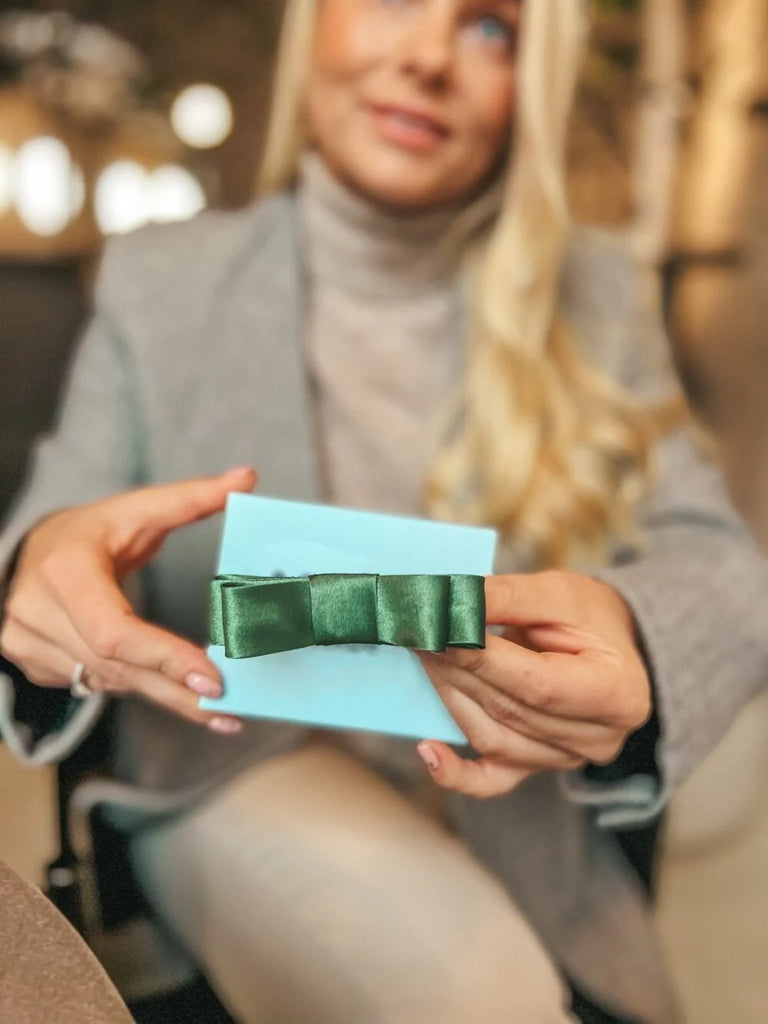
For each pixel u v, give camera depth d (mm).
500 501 671
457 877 554
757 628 566
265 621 423
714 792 951
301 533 463
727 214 1368
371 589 426
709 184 1387
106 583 486
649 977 621
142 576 641
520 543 677
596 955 622
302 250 700
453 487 675
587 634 493
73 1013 347
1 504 963
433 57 629
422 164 657
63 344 1157
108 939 584
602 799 542
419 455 685
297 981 523
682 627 541
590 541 681
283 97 728
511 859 617
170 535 636
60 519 542
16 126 1516
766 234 1327
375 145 654
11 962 364
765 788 953
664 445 705
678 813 929
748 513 1335
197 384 646
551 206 683
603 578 549
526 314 689
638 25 1407
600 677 470
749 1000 748
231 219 707
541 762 491
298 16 714
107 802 579
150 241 687
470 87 650
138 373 646
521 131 678
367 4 643
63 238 1526
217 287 665
